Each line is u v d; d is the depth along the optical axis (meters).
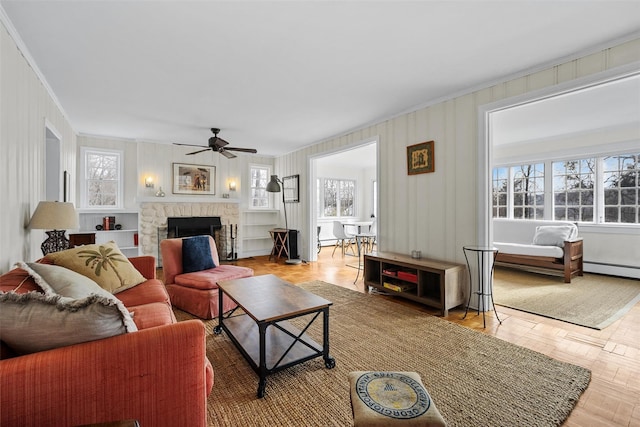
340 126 4.59
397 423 0.95
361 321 2.86
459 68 2.71
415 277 3.31
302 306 1.95
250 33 2.15
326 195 8.61
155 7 1.85
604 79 2.31
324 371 1.98
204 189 6.18
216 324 2.79
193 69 2.70
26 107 2.37
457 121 3.28
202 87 3.11
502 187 6.09
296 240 6.25
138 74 2.79
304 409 1.62
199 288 2.95
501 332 2.57
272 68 2.69
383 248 4.20
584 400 1.67
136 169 5.49
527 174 5.76
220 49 2.36
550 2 1.82
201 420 1.17
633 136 4.53
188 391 1.14
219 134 5.10
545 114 4.07
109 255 2.40
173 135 5.14
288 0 1.79
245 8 1.86
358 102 3.57
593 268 4.82
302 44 2.30
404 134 3.88
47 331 0.99
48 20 1.97
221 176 6.42
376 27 2.08
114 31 2.10
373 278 3.95
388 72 2.79
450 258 3.36
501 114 4.07
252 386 1.83
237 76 2.85
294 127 4.65
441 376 1.90
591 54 2.37
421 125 3.66
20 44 2.18
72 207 2.41
